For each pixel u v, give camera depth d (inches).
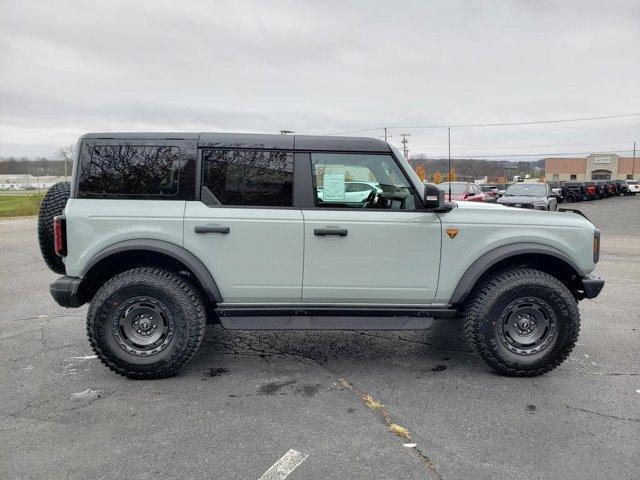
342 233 149.8
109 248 146.0
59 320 212.1
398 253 152.3
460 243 153.0
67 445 112.0
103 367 159.2
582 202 1505.9
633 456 108.2
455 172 919.7
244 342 185.5
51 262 165.3
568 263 152.9
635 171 3619.6
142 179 149.7
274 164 152.6
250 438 115.3
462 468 103.4
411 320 155.8
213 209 149.3
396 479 99.5
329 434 117.3
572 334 150.0
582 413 128.6
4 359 165.9
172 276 149.8
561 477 100.5
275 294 153.2
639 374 155.1
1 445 111.7
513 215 156.1
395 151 154.2
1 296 257.9
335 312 153.7
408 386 145.9
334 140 154.4
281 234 149.6
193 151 150.4
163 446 111.7
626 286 287.1
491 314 149.9
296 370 158.1
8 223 772.6
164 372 148.3
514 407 132.0
